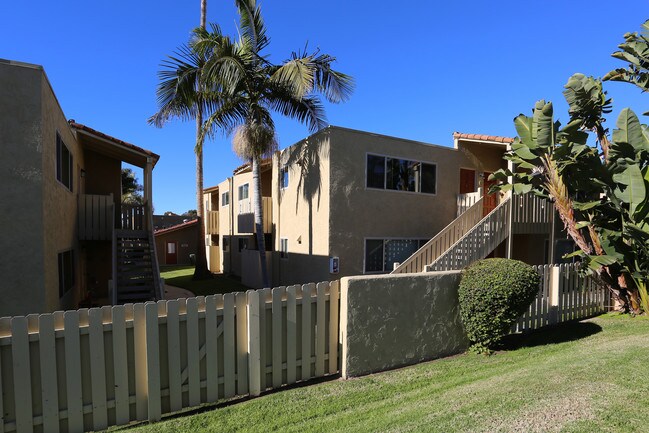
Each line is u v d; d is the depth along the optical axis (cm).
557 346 656
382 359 572
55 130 887
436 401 435
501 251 1588
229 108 1423
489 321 625
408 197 1445
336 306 566
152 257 1237
